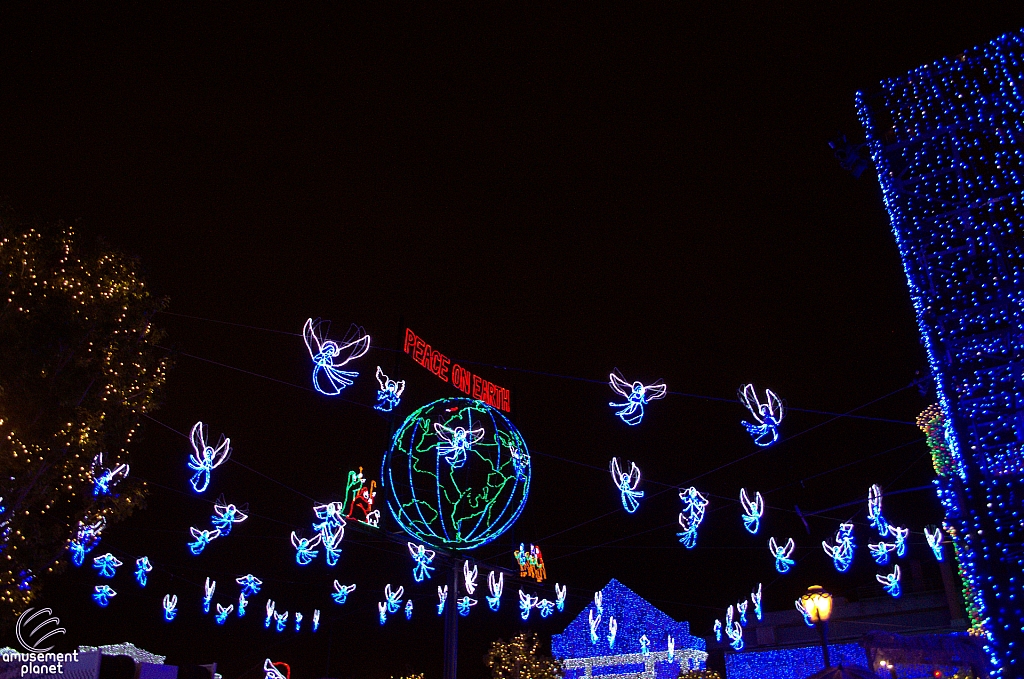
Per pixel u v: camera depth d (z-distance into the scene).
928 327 10.19
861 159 12.03
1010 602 8.79
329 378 12.31
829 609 17.59
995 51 11.22
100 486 12.69
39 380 11.97
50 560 12.15
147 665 16.50
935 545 17.25
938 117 11.27
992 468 9.25
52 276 12.53
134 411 13.30
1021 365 9.51
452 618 16.81
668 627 29.38
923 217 10.82
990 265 10.18
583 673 29.73
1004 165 10.64
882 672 18.56
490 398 18.81
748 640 30.94
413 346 16.88
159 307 13.95
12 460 11.52
